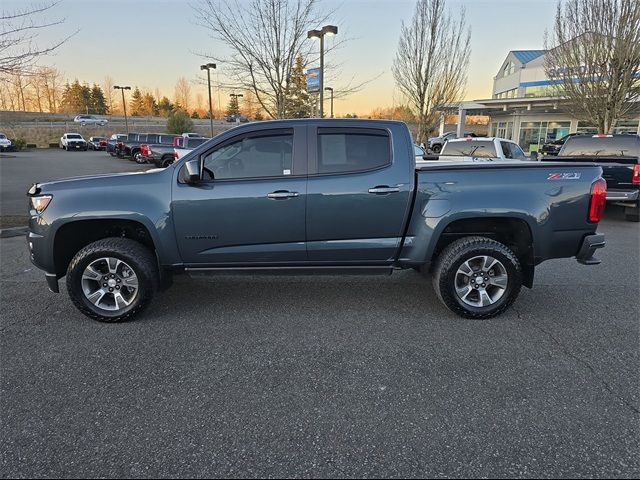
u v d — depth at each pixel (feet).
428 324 13.15
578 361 10.93
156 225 12.84
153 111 325.01
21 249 22.34
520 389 9.69
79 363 10.83
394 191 12.90
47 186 13.03
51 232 12.79
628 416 8.70
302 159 12.99
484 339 12.14
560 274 18.33
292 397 9.41
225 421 8.59
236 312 14.08
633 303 14.94
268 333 12.53
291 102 38.83
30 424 8.46
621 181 29.27
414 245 13.28
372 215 13.04
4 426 8.41
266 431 8.30
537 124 102.99
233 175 13.01
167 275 13.83
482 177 12.95
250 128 12.99
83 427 8.39
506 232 13.97
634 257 21.04
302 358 11.10
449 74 62.75
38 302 14.92
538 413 8.82
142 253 13.04
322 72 38.73
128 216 12.73
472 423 8.52
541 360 10.98
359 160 13.07
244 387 9.80
